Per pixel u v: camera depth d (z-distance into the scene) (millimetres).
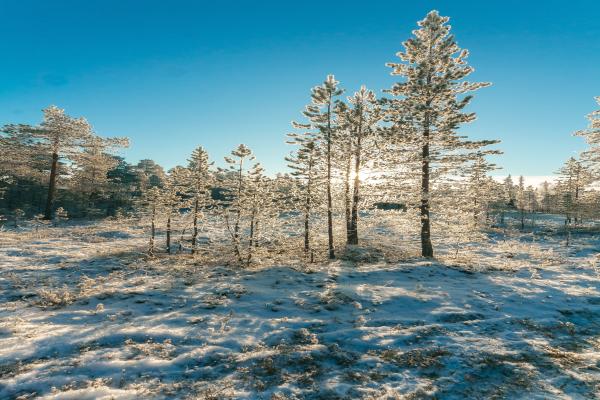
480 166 20578
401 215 22469
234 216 19984
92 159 41781
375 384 7148
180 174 22984
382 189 22547
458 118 19969
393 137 20812
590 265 19766
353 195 25453
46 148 37469
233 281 14594
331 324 10289
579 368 7848
